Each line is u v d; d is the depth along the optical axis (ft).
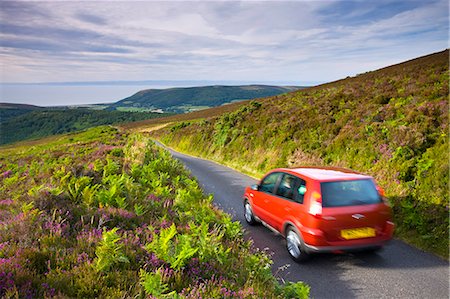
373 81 79.36
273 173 28.32
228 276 17.29
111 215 24.64
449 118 36.32
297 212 22.90
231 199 43.01
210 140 101.55
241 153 75.56
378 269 21.36
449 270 20.80
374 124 44.34
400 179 32.91
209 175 63.00
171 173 53.26
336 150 47.32
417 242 25.50
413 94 51.31
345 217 21.03
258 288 16.02
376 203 21.90
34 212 21.90
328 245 21.01
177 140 152.56
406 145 35.65
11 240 18.31
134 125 468.34
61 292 14.16
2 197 42.52
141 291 14.49
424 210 27.81
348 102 61.46
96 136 196.75
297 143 57.41
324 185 21.97
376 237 21.52
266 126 73.26
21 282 14.14
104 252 16.28
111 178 37.42
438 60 93.56
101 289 14.43
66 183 32.40
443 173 29.04
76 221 22.85
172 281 16.17
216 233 22.39
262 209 28.76
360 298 17.95
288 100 90.79
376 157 39.17
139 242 19.81
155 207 29.01
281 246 26.37
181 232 23.58
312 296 18.34
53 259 16.57
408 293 18.24
